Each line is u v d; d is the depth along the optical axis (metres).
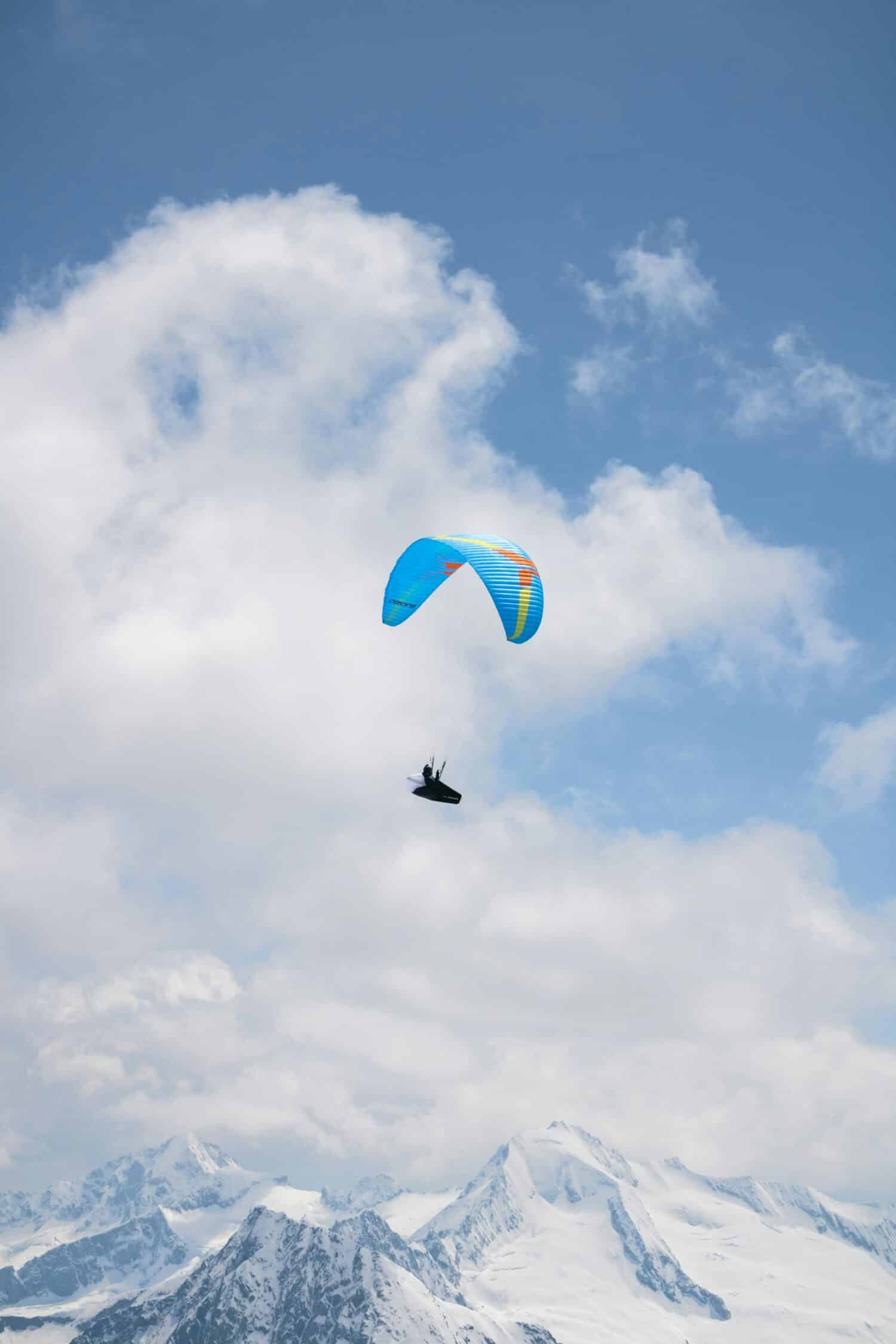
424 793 133.00
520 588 164.25
